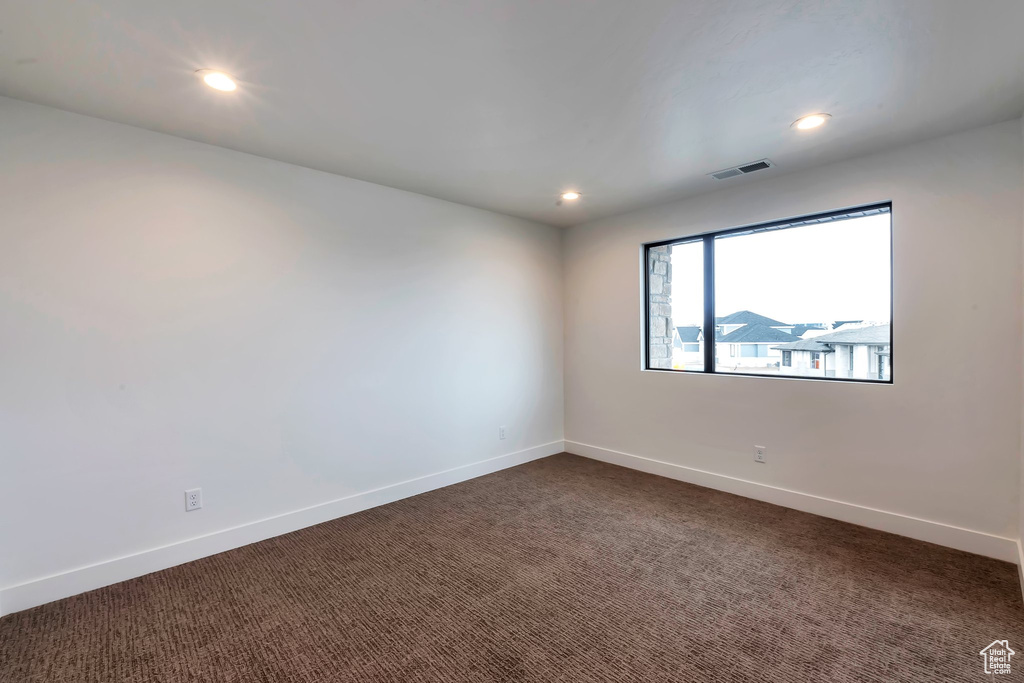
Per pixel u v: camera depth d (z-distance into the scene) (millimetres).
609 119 2303
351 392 3160
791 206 3090
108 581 2266
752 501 3309
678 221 3732
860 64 1836
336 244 3086
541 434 4520
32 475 2098
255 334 2740
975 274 2447
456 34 1632
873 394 2793
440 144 2590
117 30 1580
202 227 2555
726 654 1732
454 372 3771
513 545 2656
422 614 2010
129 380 2336
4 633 1896
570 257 4645
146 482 2385
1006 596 2066
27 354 2086
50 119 2139
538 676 1634
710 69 1865
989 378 2416
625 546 2625
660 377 3912
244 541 2691
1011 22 1567
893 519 2729
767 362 3379
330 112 2209
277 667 1698
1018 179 2320
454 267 3771
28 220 2088
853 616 1949
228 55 1746
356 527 2928
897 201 2676
